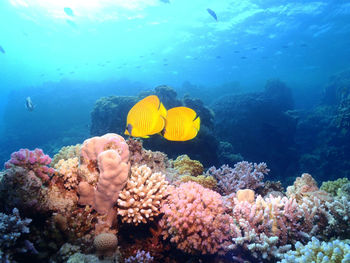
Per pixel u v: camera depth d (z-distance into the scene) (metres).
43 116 26.30
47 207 2.54
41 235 2.38
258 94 19.19
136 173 3.09
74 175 2.95
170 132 1.88
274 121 17.38
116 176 2.54
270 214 3.02
